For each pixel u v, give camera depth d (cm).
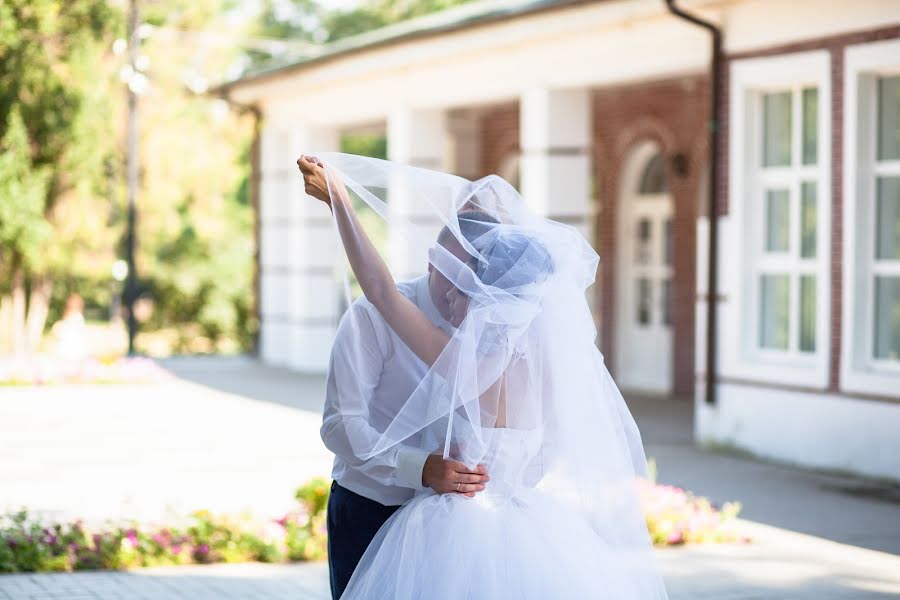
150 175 3644
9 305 3312
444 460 460
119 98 3306
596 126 2391
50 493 1213
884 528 1083
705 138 2112
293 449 1546
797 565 933
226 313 3856
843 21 1377
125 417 1892
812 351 1468
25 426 1764
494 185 495
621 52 1719
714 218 1551
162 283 3903
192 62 3778
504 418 470
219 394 2259
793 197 1484
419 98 2211
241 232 4516
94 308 4581
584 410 478
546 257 475
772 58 1473
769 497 1224
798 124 1478
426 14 4703
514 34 1844
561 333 475
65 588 824
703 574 898
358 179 480
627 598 474
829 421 1384
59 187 2988
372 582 461
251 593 817
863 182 1372
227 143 3722
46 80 2884
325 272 2734
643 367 2316
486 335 459
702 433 1563
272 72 2614
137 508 1130
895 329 1363
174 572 884
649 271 2302
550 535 466
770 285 1529
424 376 476
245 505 1141
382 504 486
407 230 470
